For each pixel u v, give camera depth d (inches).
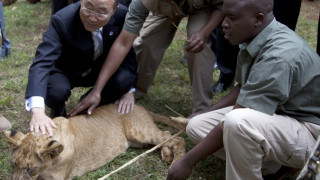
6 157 145.9
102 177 135.3
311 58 113.0
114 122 154.2
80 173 140.1
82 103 148.5
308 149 114.9
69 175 136.6
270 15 115.0
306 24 311.1
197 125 133.5
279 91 108.0
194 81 170.6
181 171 118.1
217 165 148.4
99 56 154.0
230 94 141.9
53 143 121.2
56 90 149.1
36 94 130.3
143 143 157.2
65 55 149.8
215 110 136.3
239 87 140.4
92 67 158.2
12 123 169.3
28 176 122.7
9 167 140.5
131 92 164.1
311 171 91.4
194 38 152.5
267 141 110.6
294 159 116.0
